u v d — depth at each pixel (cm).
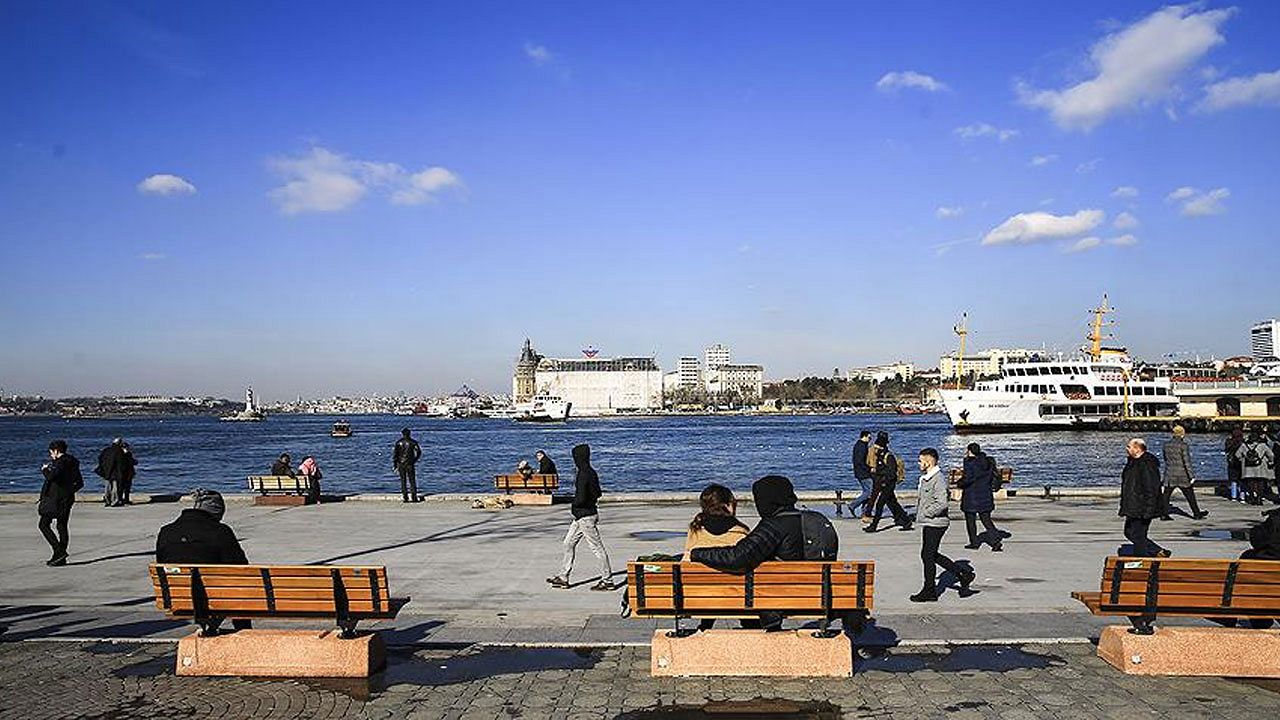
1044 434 10488
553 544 1716
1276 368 12612
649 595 841
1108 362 10994
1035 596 1195
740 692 812
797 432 14688
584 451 1287
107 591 1305
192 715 772
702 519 909
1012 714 751
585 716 761
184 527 902
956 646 945
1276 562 820
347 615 852
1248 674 841
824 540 853
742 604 833
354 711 779
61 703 803
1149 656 848
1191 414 10931
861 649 936
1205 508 2238
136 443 12175
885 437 1897
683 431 15638
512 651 952
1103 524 1930
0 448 11081
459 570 1441
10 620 1105
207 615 867
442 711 776
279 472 2652
